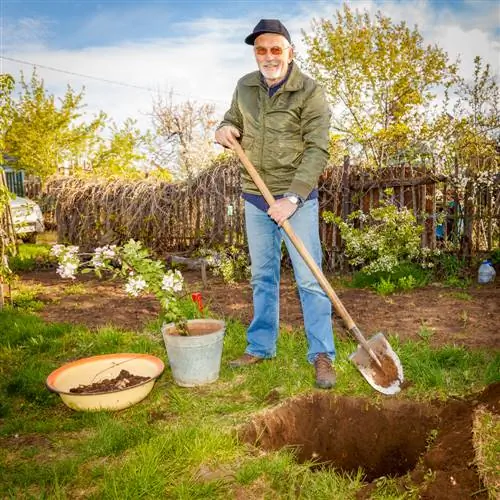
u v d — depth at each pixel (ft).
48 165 63.16
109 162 63.16
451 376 11.08
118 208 28.78
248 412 10.09
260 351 12.41
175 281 11.68
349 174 25.35
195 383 11.41
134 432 9.29
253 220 11.77
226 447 8.71
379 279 21.81
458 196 23.39
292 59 10.93
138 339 14.73
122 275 11.69
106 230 29.27
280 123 10.96
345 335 14.57
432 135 28.25
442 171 23.66
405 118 48.85
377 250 22.98
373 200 25.41
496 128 27.63
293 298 19.71
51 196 30.53
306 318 11.48
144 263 11.70
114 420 9.90
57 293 21.94
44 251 33.60
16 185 54.80
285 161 11.18
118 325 16.35
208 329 12.21
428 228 24.27
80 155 66.33
